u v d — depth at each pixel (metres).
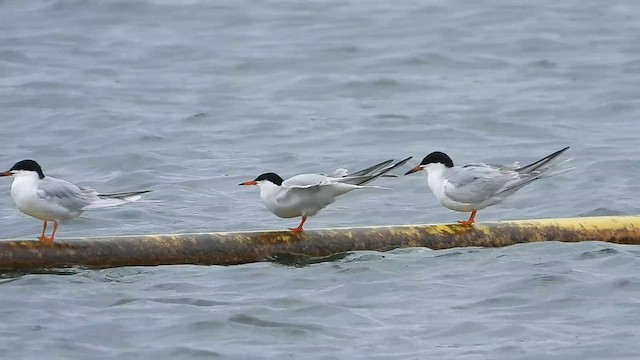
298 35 26.41
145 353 10.04
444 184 12.14
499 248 12.37
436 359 9.84
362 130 19.83
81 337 10.35
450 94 22.16
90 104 21.53
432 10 28.28
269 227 14.52
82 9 28.44
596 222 12.62
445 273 11.81
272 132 19.81
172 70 24.12
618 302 11.10
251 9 28.59
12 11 28.50
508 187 12.05
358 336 10.40
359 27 26.95
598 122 20.28
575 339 10.26
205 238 11.91
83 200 11.61
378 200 15.86
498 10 28.27
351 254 12.09
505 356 9.89
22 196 11.33
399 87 22.72
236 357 9.94
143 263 11.73
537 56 24.75
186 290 11.44
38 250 11.48
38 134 19.78
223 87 22.88
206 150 18.73
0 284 11.36
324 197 11.78
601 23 27.31
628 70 23.55
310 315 10.88
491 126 20.06
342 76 23.44
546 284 11.50
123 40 26.28
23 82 23.00
